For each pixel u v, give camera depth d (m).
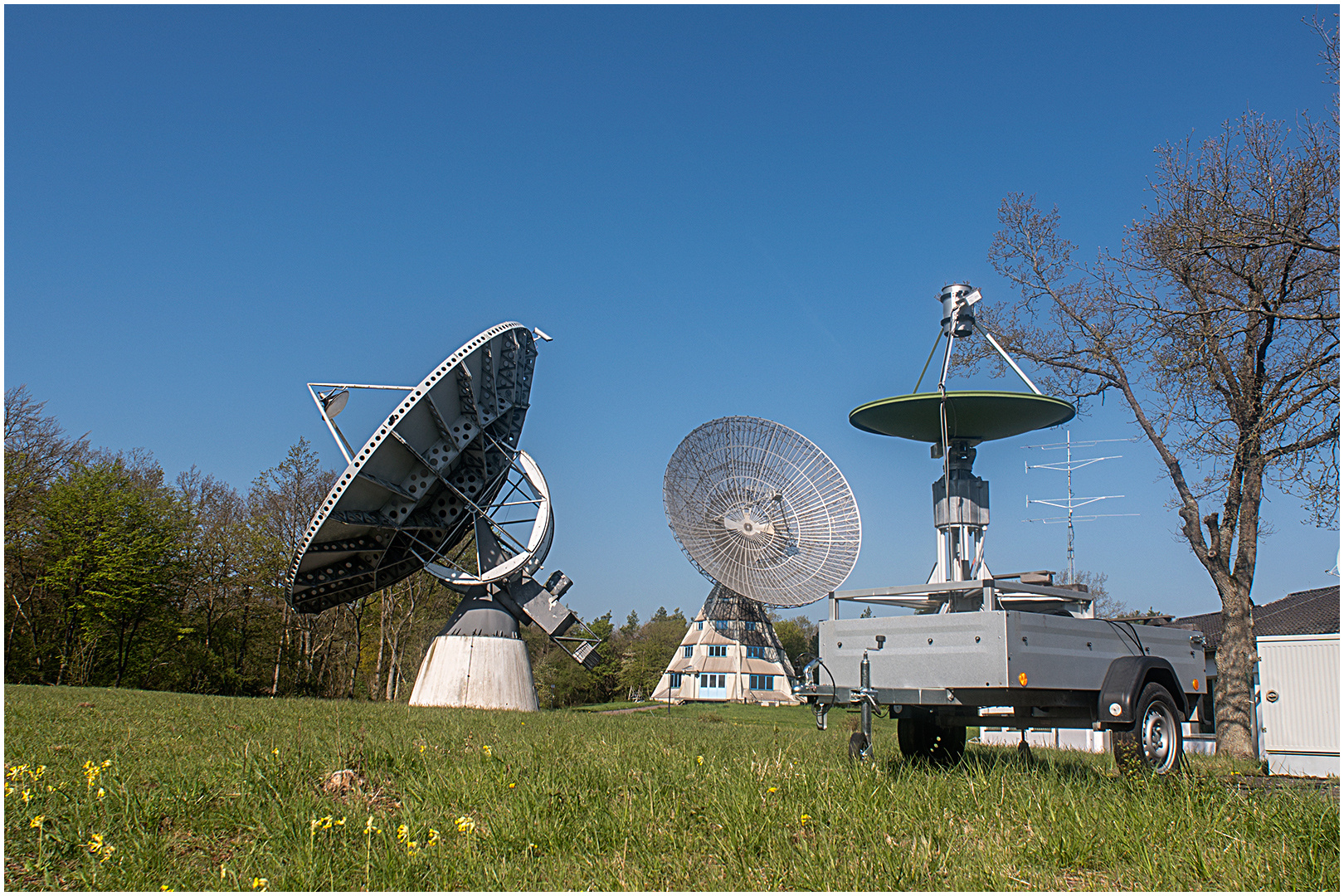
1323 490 20.58
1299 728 20.06
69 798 7.41
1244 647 23.52
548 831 6.76
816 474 44.97
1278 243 18.98
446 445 28.88
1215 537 24.36
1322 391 20.31
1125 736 9.91
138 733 13.09
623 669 96.38
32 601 47.50
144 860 5.95
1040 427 27.61
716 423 46.62
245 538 52.97
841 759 10.86
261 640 58.78
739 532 45.06
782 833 6.79
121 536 46.28
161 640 52.00
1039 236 28.14
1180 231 21.94
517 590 33.09
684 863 6.21
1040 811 7.46
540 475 33.47
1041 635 9.75
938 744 11.87
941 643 9.96
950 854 6.36
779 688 69.94
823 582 42.62
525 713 24.81
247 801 7.43
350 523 27.78
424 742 12.14
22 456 45.78
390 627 60.78
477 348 28.70
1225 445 22.05
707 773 9.26
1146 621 13.27
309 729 14.30
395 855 6.03
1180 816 7.44
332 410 27.28
